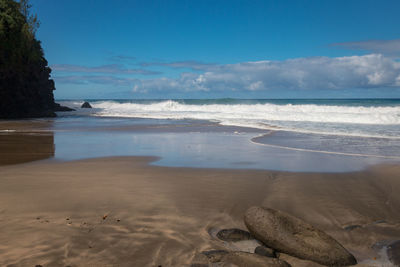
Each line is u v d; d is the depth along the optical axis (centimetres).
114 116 2864
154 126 1817
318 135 1361
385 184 588
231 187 567
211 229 379
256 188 562
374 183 596
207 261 291
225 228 382
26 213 422
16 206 451
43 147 1054
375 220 418
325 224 404
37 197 496
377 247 340
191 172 687
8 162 800
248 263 276
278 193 532
